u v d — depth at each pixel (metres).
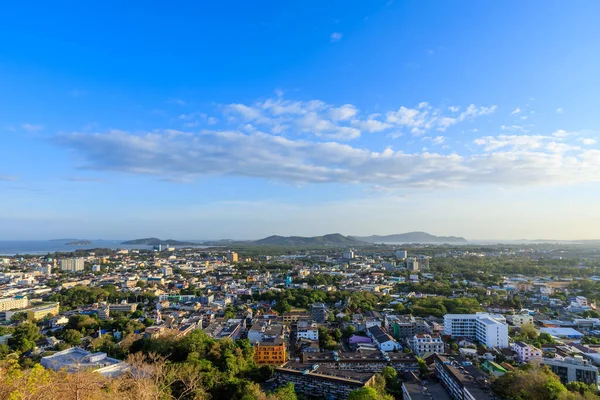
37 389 107.38
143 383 139.88
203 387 189.00
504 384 184.75
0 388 104.19
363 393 176.12
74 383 114.00
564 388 175.75
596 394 187.00
